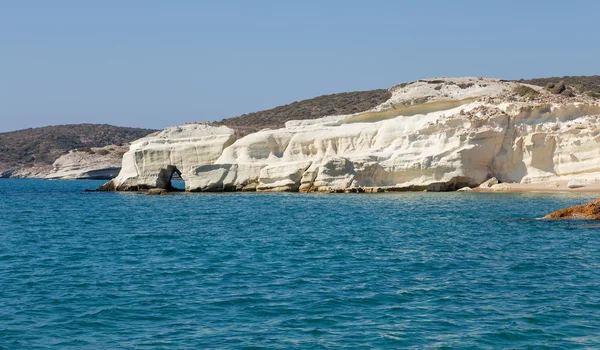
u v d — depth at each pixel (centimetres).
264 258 3456
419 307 2433
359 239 4097
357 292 2655
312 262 3316
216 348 2036
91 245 4062
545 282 2819
